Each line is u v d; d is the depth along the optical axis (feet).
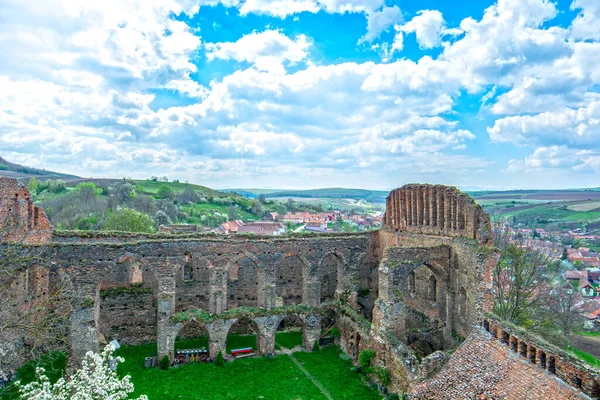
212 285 152.05
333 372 141.69
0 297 116.06
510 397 84.53
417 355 140.05
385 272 136.26
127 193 471.62
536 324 183.21
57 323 134.21
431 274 159.94
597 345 233.96
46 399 66.44
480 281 127.24
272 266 161.58
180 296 173.58
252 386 131.03
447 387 97.14
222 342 150.20
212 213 533.55
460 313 139.54
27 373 133.39
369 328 143.23
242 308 156.87
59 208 390.01
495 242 191.11
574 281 398.62
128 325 163.73
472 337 106.42
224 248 156.15
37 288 139.03
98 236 161.27
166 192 573.74
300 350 161.17
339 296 172.04
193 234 167.53
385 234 188.03
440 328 147.33
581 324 260.83
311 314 161.79
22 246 129.70
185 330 171.83
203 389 128.57
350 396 124.98
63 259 136.87
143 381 133.18
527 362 88.48
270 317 156.04
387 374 126.21
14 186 136.15
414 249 140.97
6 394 118.52
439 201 154.10
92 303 138.00
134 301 164.66
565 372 79.00
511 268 192.34
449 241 146.41
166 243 147.84
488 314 105.70
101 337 160.66
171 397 123.13
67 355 140.77
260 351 155.74
